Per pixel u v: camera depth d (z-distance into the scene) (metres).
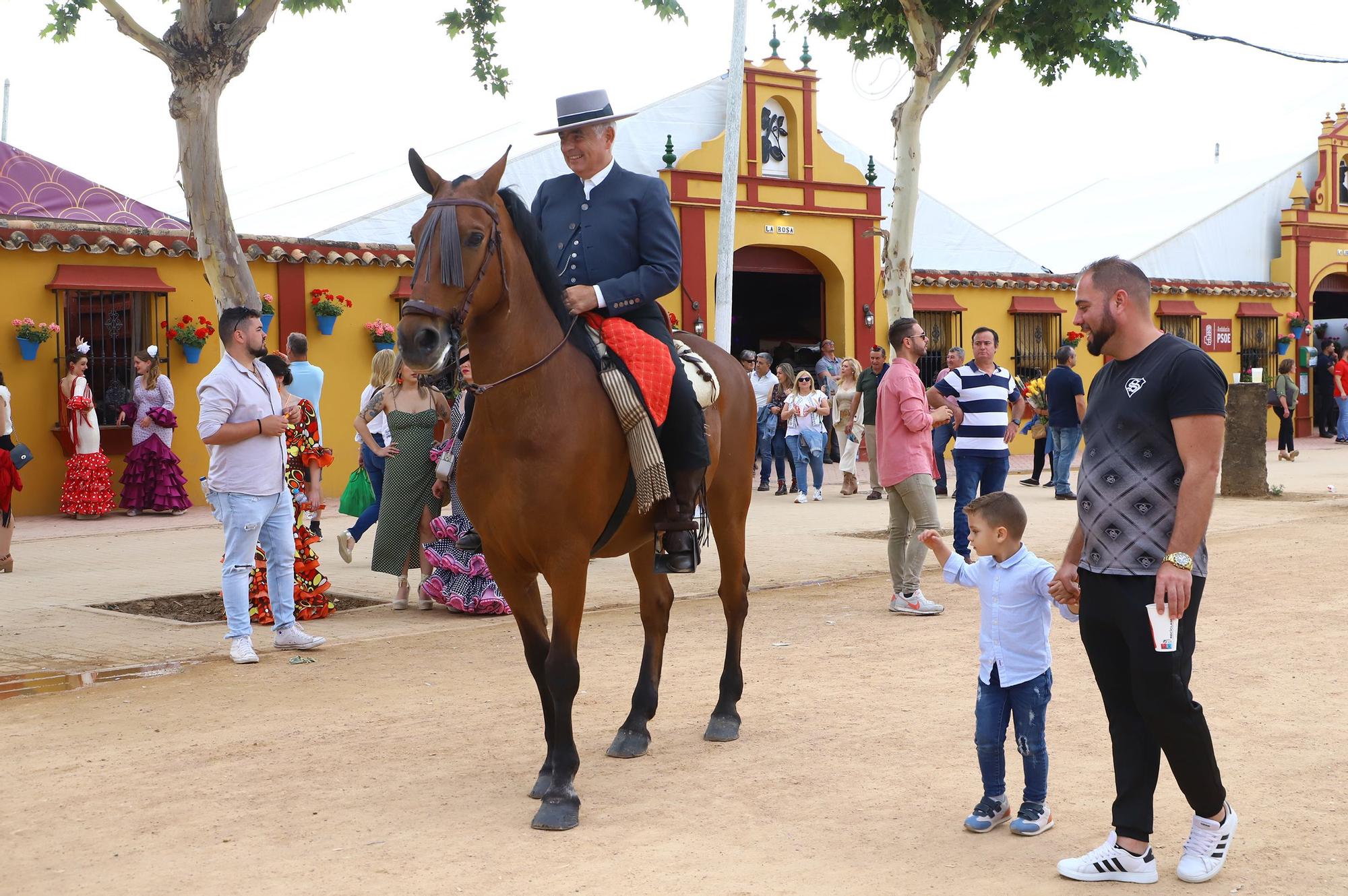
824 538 13.42
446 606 9.36
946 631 8.26
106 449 16.75
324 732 6.00
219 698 6.71
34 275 16.22
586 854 4.37
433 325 4.34
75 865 4.34
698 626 8.54
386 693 6.80
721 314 17.17
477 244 4.50
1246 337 30.31
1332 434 31.17
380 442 11.00
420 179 4.78
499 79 13.17
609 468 5.03
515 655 7.76
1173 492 4.03
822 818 4.70
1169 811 4.78
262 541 7.93
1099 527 4.11
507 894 4.02
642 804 4.92
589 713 6.33
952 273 25.38
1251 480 16.83
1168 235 29.72
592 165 5.56
